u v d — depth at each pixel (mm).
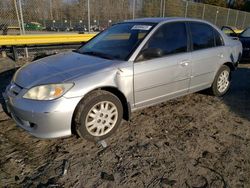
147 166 2672
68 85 2766
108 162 2723
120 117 3244
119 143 3098
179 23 3939
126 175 2525
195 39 4094
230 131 3518
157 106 4277
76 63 3252
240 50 5129
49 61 3494
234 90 5367
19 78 3092
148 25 3721
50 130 2756
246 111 4230
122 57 3314
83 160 2746
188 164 2729
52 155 2822
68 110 2742
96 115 3002
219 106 4398
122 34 3807
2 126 3424
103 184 2393
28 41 7590
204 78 4320
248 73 7082
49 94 2719
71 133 2906
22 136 3191
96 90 2984
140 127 3521
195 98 4738
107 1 10016
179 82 3844
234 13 17875
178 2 12719
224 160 2824
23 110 2738
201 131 3480
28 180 2416
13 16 8055
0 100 4344
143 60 3342
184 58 3805
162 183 2432
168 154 2898
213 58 4332
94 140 3064
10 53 8633
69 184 2381
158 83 3523
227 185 2436
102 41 3980
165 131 3434
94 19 9867
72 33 9016
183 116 3934
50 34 8297
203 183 2453
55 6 9008
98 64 3156
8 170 2545
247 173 2619
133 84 3242
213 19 15938
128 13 10719
